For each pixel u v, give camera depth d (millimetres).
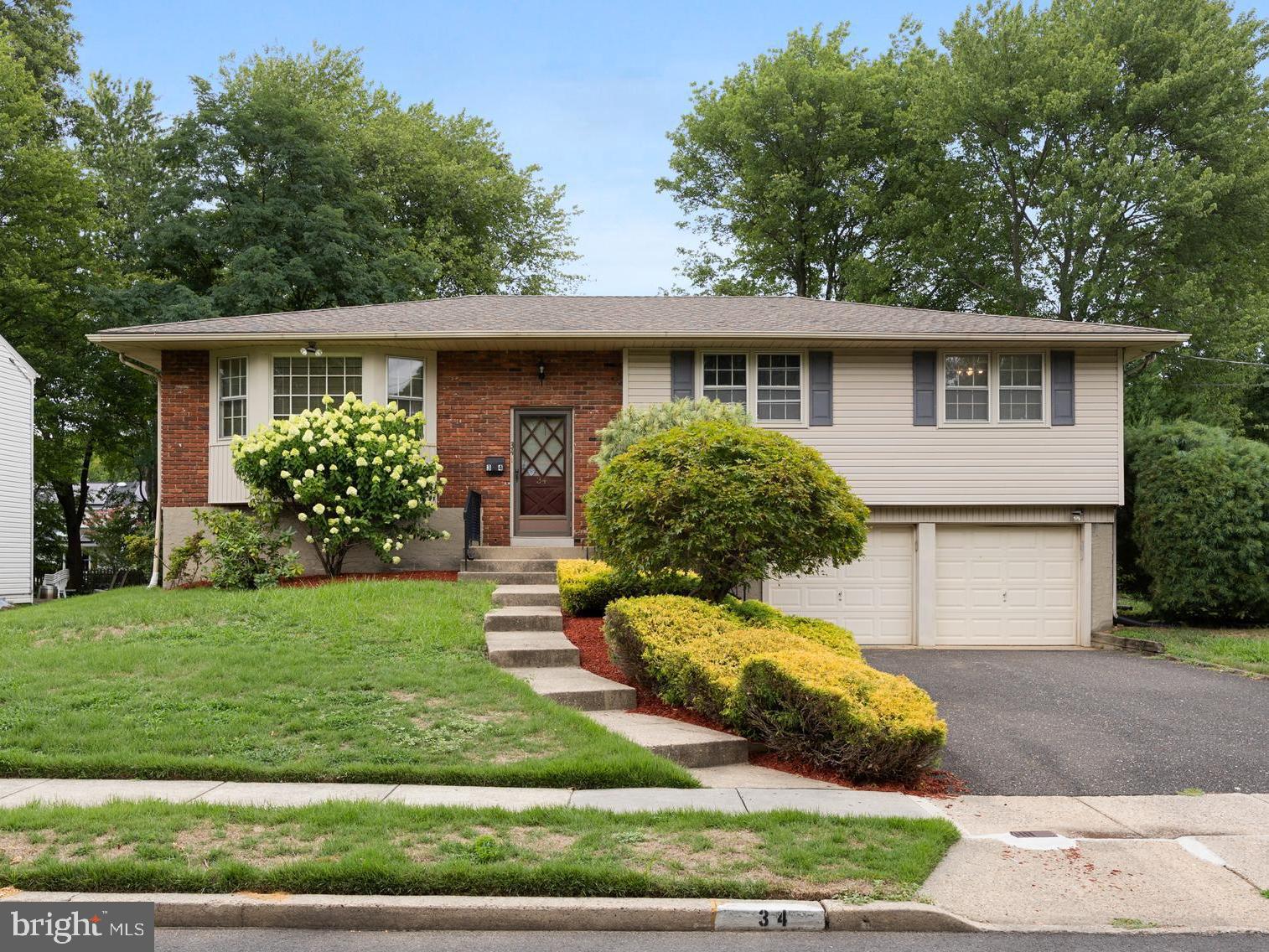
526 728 7355
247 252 24453
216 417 15094
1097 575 15656
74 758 6738
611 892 4754
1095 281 24891
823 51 32469
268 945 4418
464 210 33750
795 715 7121
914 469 15398
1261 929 4598
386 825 5484
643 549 9781
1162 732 8680
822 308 17609
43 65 32406
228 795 6199
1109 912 4766
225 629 10094
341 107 33500
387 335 14258
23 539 22828
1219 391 26797
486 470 15289
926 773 7184
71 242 26391
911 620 15602
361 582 12477
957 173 26828
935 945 4430
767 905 4645
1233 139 23156
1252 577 14984
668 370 15414
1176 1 24375
